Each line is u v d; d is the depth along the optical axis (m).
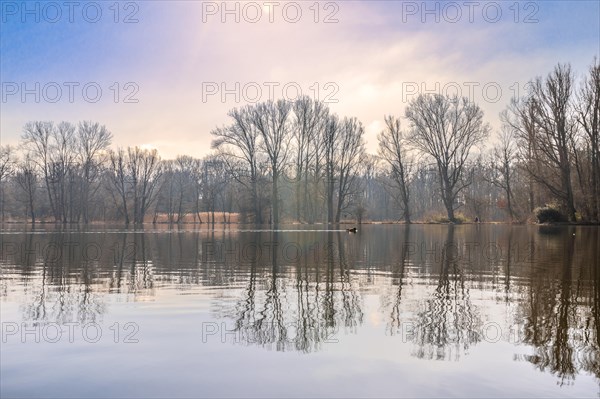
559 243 24.41
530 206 63.28
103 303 9.69
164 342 6.90
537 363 5.94
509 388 5.18
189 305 9.43
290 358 6.16
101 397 4.99
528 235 32.25
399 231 42.00
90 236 35.25
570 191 49.34
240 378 5.47
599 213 48.62
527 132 52.84
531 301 9.63
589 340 6.87
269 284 11.98
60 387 5.25
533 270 14.22
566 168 49.34
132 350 6.54
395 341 6.86
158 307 9.27
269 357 6.20
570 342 6.78
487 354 6.27
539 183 52.12
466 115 63.84
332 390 5.13
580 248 21.27
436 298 10.02
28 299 10.12
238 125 64.56
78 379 5.48
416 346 6.62
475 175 77.44
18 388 5.23
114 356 6.28
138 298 10.18
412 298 10.05
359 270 14.60
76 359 6.17
